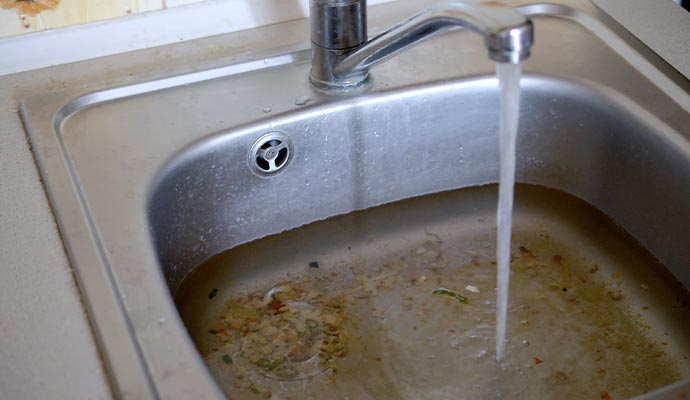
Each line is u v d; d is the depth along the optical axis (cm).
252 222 91
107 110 87
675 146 82
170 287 84
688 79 89
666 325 82
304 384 77
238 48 96
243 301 86
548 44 97
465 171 97
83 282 66
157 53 95
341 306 86
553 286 88
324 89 89
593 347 81
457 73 92
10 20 89
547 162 96
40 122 83
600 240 92
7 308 65
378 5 104
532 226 95
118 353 60
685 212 82
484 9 60
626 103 87
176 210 83
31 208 75
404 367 79
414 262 91
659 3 102
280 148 87
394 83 90
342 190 93
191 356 60
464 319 84
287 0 99
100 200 75
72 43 93
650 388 77
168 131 84
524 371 79
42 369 59
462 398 76
